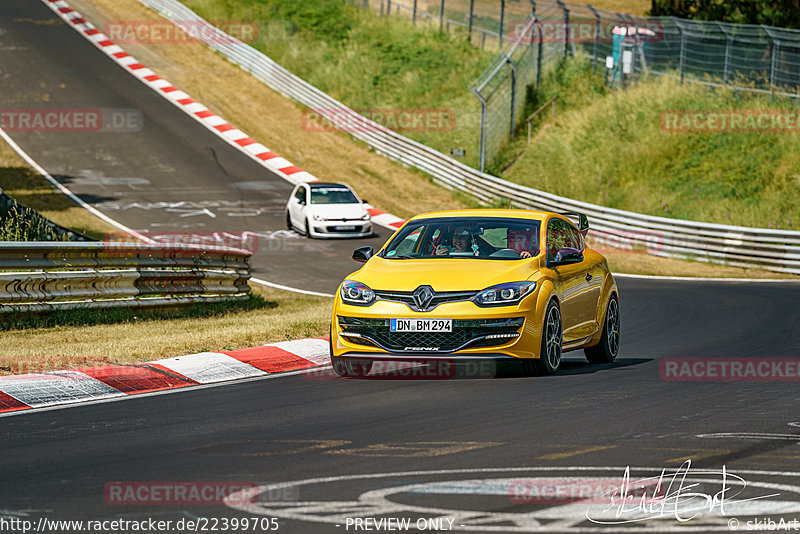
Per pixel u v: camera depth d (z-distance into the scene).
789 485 22.53
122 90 173.75
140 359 42.69
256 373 41.72
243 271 74.56
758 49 149.00
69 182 133.88
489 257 40.84
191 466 24.98
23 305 52.41
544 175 142.62
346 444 27.50
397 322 37.75
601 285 44.97
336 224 112.44
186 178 139.88
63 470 24.67
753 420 30.69
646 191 131.75
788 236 101.69
